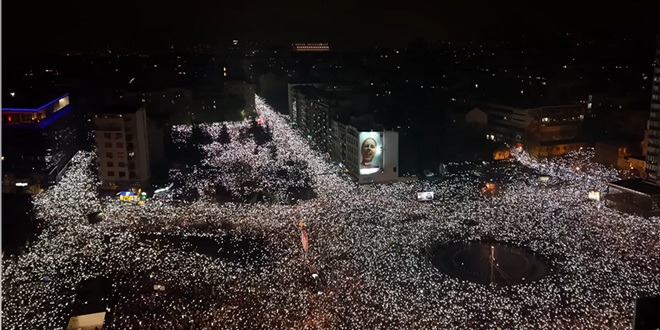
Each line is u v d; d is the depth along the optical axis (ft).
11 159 322.14
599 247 217.97
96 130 310.65
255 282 188.65
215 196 305.53
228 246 228.22
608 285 183.21
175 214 267.18
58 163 350.02
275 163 386.52
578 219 251.80
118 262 208.33
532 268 203.21
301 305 169.68
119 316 164.25
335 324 157.17
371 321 158.81
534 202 278.05
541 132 397.39
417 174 344.90
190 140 469.98
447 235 237.45
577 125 407.03
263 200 293.64
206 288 184.03
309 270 195.21
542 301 172.76
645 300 115.44
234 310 166.20
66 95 384.27
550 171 342.44
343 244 224.12
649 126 299.17
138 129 312.71
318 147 438.81
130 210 273.75
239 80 597.11
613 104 440.86
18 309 169.99
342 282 188.34
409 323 157.99
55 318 163.84
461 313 164.76
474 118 436.76
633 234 230.68
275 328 154.92
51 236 236.84
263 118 583.99
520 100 430.20
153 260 210.79
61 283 188.85
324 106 421.59
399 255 213.87
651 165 298.97
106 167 314.14
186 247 228.02
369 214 263.49
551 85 509.35
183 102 552.00
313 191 312.29
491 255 208.44
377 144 322.34
